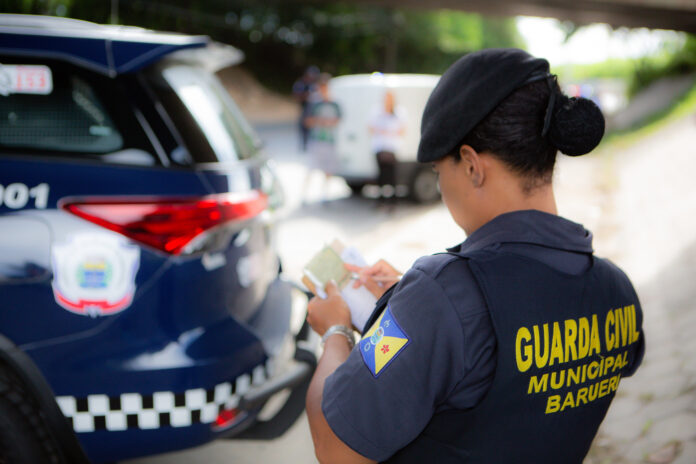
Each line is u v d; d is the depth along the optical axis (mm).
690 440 2889
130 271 1977
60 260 1964
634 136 20500
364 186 10289
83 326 1974
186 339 2025
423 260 952
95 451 2027
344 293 1181
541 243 939
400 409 883
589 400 976
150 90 2109
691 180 10594
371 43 36562
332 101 9445
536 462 936
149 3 26641
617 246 6898
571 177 12320
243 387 2146
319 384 1013
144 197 2002
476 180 967
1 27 2086
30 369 1967
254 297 2393
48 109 2039
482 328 877
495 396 879
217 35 30406
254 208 2320
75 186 1986
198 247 2043
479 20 46969
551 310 907
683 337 4078
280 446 2998
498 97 912
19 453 2051
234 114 2631
